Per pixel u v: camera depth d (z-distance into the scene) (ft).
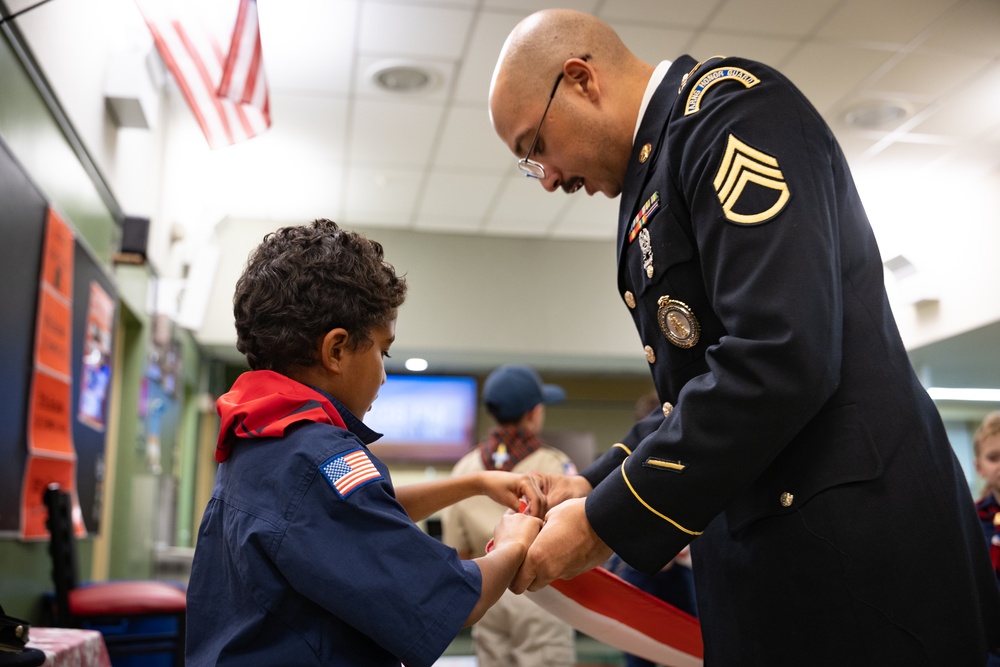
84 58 12.13
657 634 4.67
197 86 11.01
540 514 4.37
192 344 25.03
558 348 27.40
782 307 3.14
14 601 9.55
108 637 10.81
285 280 3.68
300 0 14.42
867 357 3.49
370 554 3.14
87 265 12.41
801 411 3.15
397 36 15.55
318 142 20.21
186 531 26.07
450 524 9.71
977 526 3.68
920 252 22.58
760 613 3.48
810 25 15.19
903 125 19.01
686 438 3.25
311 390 3.59
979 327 21.03
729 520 3.64
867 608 3.24
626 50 4.50
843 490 3.31
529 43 4.37
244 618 3.21
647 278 3.85
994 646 3.55
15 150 9.30
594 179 4.55
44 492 9.70
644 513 3.33
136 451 17.17
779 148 3.42
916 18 15.01
